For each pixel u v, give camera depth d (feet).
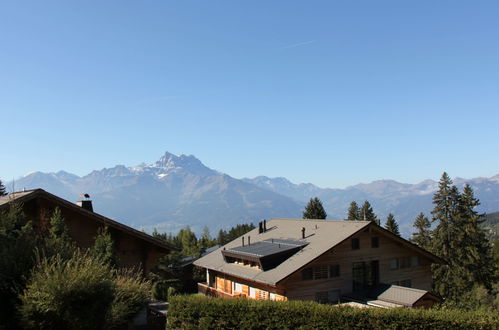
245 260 109.09
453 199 170.60
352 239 98.68
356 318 51.29
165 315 65.21
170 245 75.87
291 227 127.03
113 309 48.21
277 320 53.98
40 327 41.29
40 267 43.24
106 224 70.33
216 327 56.65
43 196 65.62
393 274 103.81
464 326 47.98
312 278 92.02
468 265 161.27
